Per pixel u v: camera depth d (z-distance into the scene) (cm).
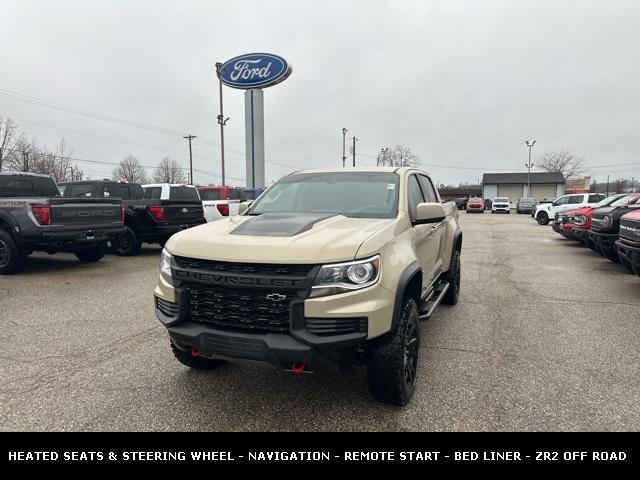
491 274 878
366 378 371
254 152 2209
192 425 301
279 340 265
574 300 652
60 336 479
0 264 808
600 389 352
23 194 911
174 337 300
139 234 1036
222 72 2209
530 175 6350
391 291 286
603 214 948
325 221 327
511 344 459
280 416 312
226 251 281
